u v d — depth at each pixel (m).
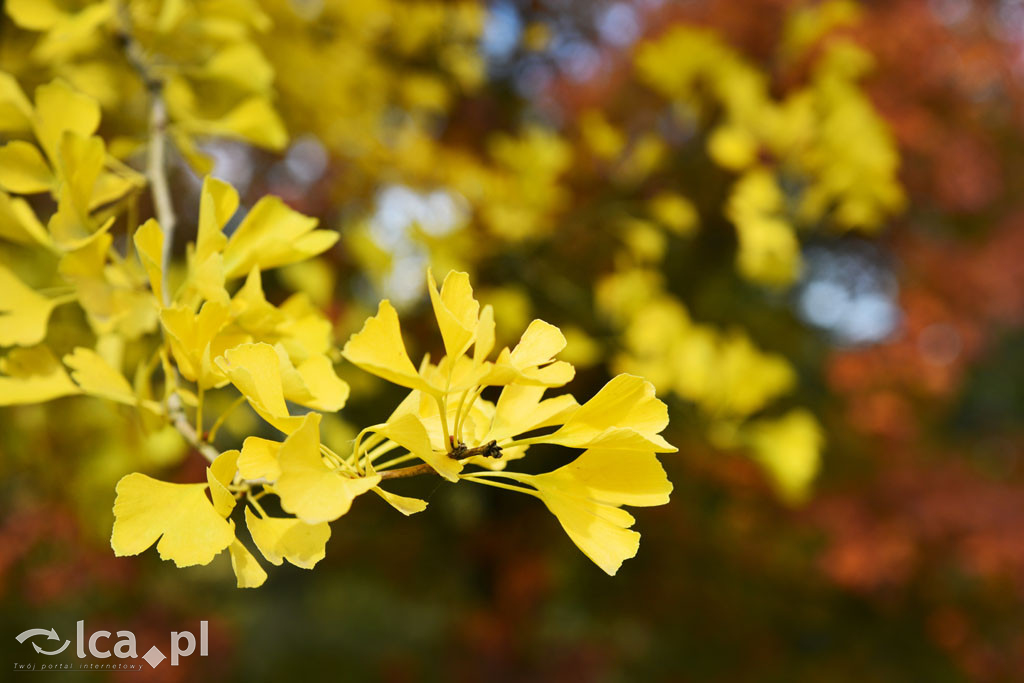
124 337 1.12
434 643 4.06
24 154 1.04
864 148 2.03
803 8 2.84
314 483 0.85
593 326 2.54
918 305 3.22
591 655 3.43
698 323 2.93
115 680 2.87
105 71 1.52
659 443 0.87
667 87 2.30
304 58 2.09
